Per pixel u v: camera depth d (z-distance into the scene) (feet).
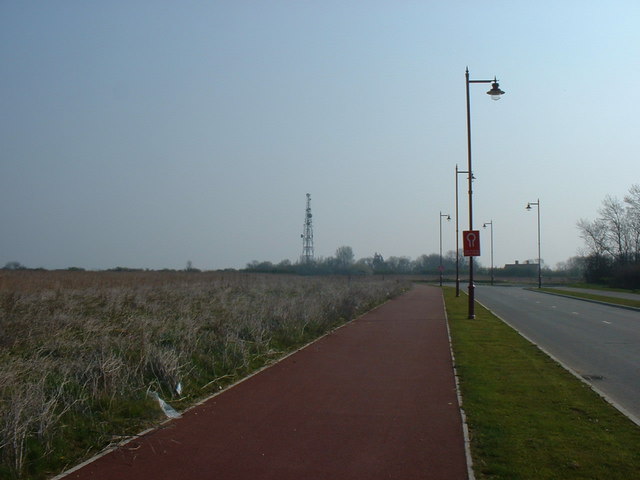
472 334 61.72
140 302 71.31
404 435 24.53
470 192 83.15
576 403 29.86
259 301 75.97
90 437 23.25
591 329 70.95
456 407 29.32
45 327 44.88
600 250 278.87
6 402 24.30
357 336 58.85
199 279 147.95
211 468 20.49
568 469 20.35
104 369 29.68
